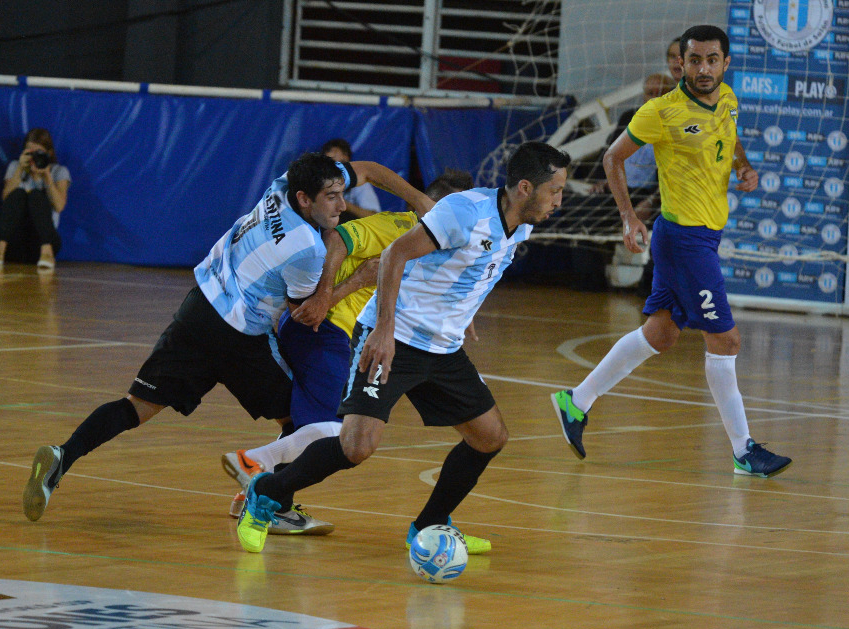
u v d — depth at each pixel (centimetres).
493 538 1121
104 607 841
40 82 3672
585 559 1054
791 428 1755
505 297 3394
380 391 1005
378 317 965
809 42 3222
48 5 3981
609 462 1491
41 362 2017
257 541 1032
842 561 1073
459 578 980
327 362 1163
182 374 1135
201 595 892
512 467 1442
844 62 3222
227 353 1130
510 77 4103
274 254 1092
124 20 3959
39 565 959
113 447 1446
